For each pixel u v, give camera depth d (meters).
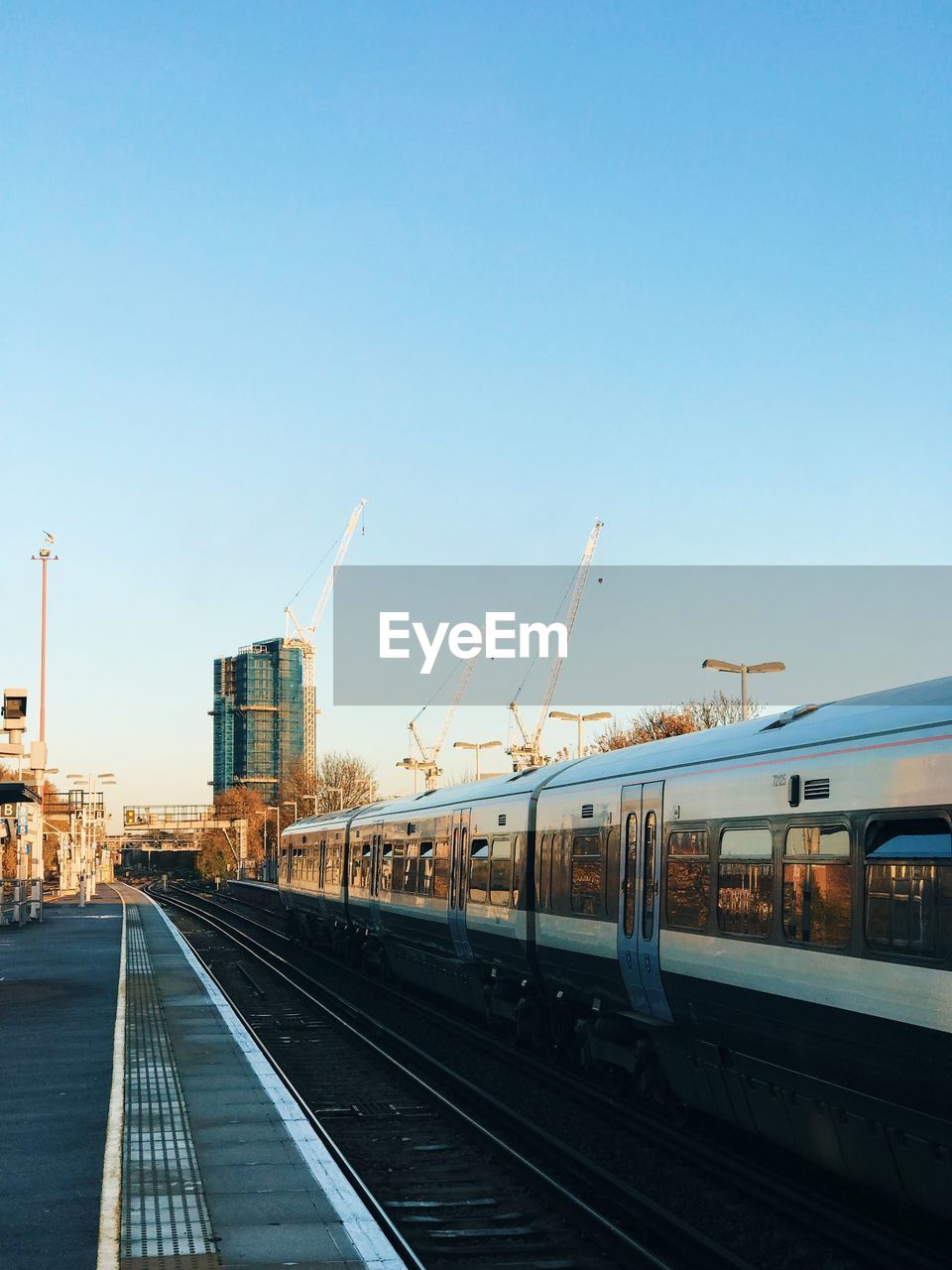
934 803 8.52
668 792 13.02
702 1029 12.21
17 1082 14.69
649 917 13.26
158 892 100.62
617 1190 10.75
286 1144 11.45
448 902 21.67
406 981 27.56
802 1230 9.82
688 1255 9.22
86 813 93.19
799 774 10.34
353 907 31.03
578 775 16.14
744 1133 12.91
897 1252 8.93
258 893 72.69
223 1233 8.83
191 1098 13.61
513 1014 19.05
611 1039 14.55
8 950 34.38
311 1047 19.61
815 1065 10.07
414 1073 16.78
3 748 39.69
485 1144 12.67
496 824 19.34
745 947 11.05
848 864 9.51
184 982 25.86
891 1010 8.86
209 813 122.00
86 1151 11.30
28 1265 8.24
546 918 16.58
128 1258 8.32
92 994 23.62
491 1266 9.10
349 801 119.38
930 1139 8.70
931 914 8.46
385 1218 9.55
